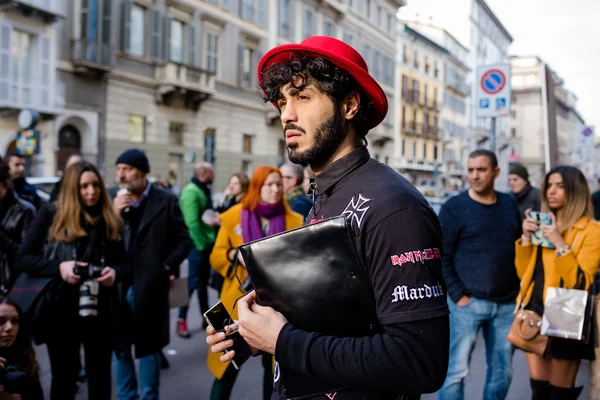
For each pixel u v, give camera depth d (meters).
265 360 3.45
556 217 2.99
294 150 1.43
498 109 7.05
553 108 6.68
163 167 21.27
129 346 3.36
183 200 5.73
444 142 52.31
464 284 3.31
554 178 2.96
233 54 24.50
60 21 17.53
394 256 1.23
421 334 1.20
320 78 1.37
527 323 2.94
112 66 18.67
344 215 1.30
